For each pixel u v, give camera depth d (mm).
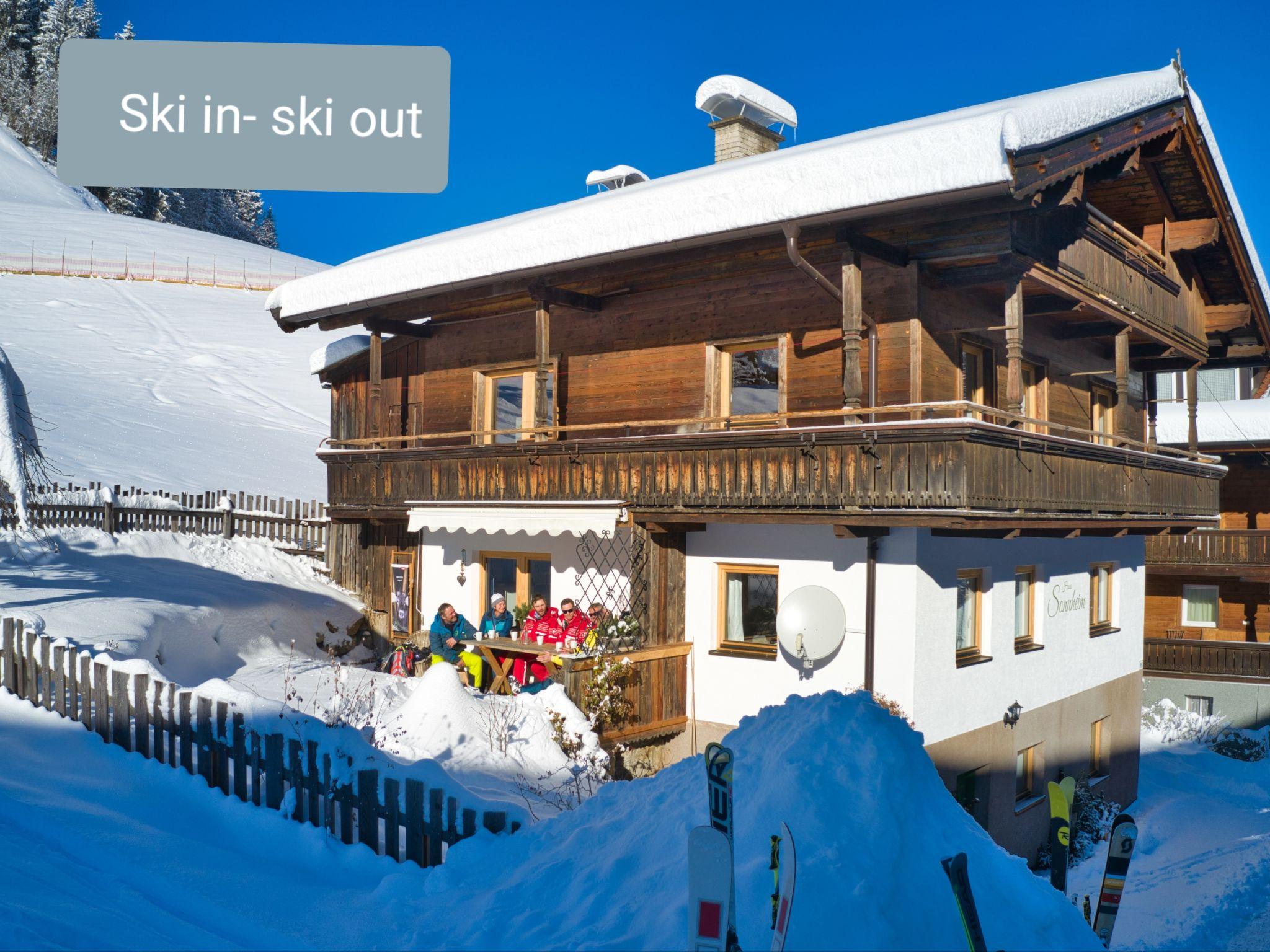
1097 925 5641
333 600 20312
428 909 6137
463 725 11742
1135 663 19828
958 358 13508
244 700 8773
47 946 5230
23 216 91438
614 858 5738
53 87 137250
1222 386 31891
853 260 11891
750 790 5480
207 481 29484
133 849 7238
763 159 14969
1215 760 22531
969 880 4781
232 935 6148
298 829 7684
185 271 81938
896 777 5285
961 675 13617
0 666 11336
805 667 13484
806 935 4359
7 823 7645
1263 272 18531
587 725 12805
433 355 18469
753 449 12969
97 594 15797
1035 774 15867
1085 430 13992
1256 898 13492
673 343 15031
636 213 12961
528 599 16688
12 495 13086
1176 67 14234
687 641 14648
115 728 9766
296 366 52500
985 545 14383
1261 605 26609
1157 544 26234
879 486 11883
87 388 40156
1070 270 13398
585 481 14672
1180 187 16312
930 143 10672
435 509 16516
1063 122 11148
